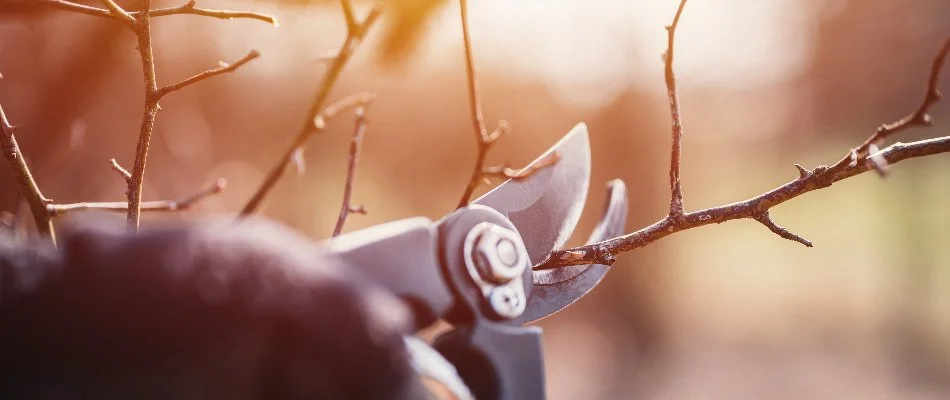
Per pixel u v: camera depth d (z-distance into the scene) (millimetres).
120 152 4660
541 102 13188
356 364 661
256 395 654
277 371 657
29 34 3129
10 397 646
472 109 1295
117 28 3010
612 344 12383
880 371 11195
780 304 15492
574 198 1240
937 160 18766
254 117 7641
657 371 11398
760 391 10430
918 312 14289
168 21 4613
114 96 4273
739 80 21781
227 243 672
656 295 13289
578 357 11805
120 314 646
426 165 13961
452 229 978
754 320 14125
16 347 651
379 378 665
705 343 12625
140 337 643
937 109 16188
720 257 19969
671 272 13688
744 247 21281
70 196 4324
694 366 11484
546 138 13258
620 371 11359
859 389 10500
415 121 13039
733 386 10641
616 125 12727
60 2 1139
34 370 647
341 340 661
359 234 902
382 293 728
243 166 7406
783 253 20500
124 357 642
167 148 5637
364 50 2379
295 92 7695
